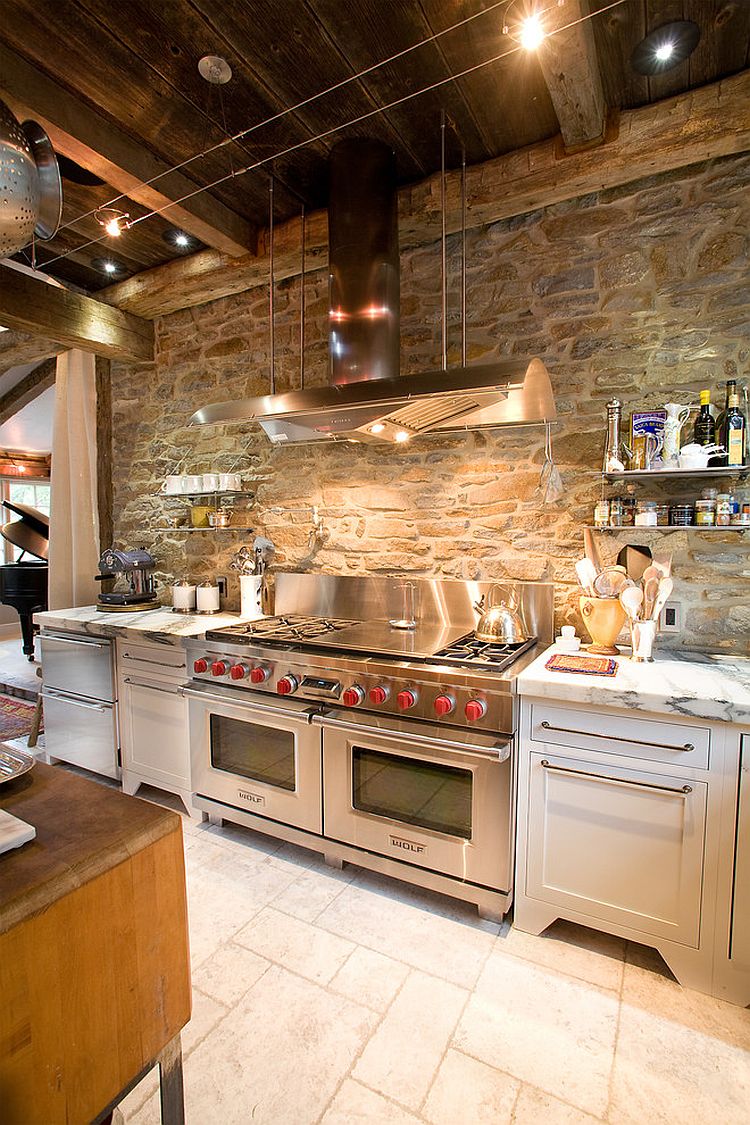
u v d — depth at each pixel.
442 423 2.40
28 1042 0.71
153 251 3.02
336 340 2.32
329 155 2.26
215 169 2.33
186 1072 1.42
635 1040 1.50
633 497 2.24
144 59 1.76
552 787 1.82
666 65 1.82
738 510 2.05
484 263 2.52
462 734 1.92
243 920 1.97
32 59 1.75
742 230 2.07
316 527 3.02
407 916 1.99
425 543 2.71
